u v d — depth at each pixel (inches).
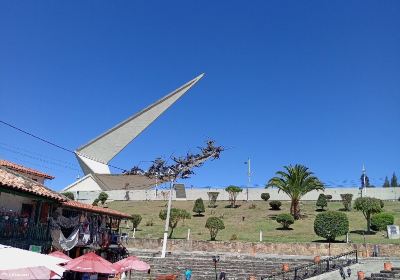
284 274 860.6
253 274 971.9
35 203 831.7
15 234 732.7
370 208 1459.2
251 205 2247.8
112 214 1139.9
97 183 2445.9
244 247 1286.9
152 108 2760.8
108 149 2699.3
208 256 1180.5
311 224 1684.3
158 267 1063.6
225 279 945.5
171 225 1531.7
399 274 744.3
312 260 1041.5
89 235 997.2
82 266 600.7
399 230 1334.9
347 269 822.5
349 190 2486.5
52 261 436.5
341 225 1240.2
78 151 2657.5
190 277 960.3
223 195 2559.1
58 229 876.0
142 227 1739.7
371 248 1164.5
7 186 702.5
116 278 975.0
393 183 3666.3
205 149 1492.4
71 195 2073.1
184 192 2588.6
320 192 2495.1
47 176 1229.7
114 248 1148.5
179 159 1480.1
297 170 1835.6
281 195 2491.4
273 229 1608.0
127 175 2177.7
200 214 2044.8
